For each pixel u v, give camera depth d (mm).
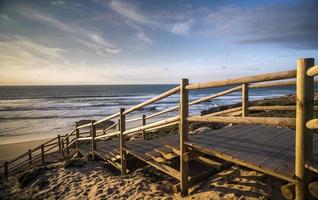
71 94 95562
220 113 5633
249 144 3176
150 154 4270
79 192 4328
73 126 26000
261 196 3000
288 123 1988
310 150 1903
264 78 2178
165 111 5996
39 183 5066
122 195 3910
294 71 1903
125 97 75625
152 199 3598
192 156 3395
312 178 1988
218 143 3256
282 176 2145
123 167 5031
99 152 6504
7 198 4723
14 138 19953
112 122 26234
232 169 4016
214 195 3236
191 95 78688
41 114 36625
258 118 2271
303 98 1828
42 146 9867
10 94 98438
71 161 6199
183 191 3461
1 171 10281
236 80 2439
